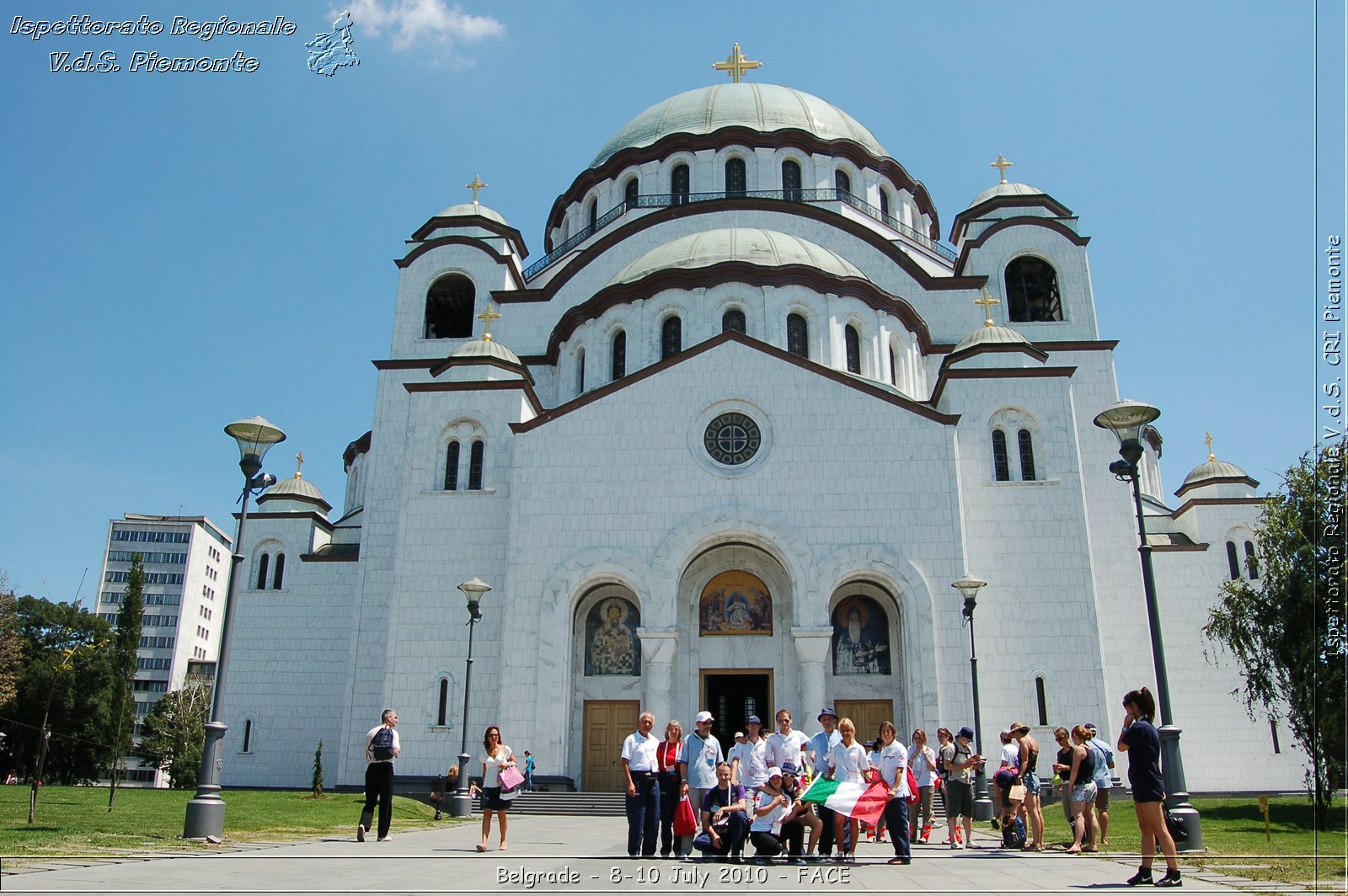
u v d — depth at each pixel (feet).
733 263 130.21
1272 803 92.22
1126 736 42.04
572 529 112.88
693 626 114.42
